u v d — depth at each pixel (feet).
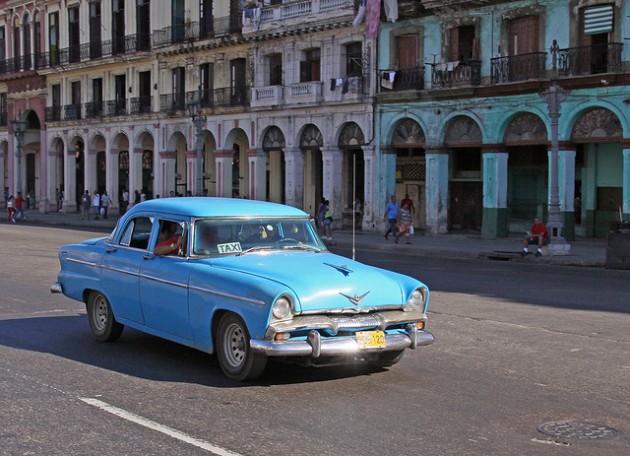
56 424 21.25
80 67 170.81
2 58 196.95
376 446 19.49
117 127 163.63
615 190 101.60
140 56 155.22
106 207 160.97
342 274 26.07
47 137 184.75
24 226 134.41
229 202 30.55
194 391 24.75
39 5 183.01
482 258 84.79
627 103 90.07
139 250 30.25
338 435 20.34
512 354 31.19
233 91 138.72
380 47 116.26
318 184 135.44
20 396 24.11
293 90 126.52
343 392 24.76
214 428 20.90
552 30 97.19
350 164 127.85
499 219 104.12
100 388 25.14
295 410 22.66
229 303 25.20
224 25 137.69
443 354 31.07
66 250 34.55
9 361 29.14
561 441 20.13
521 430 21.04
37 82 186.80
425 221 116.37
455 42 107.86
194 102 114.93
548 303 46.26
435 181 110.52
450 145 109.60
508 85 99.60
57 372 27.40
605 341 34.19
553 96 81.76
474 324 38.34
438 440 20.04
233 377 25.86
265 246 28.91
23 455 18.78
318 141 125.49
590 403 23.93
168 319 28.17
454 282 57.11
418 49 112.16
